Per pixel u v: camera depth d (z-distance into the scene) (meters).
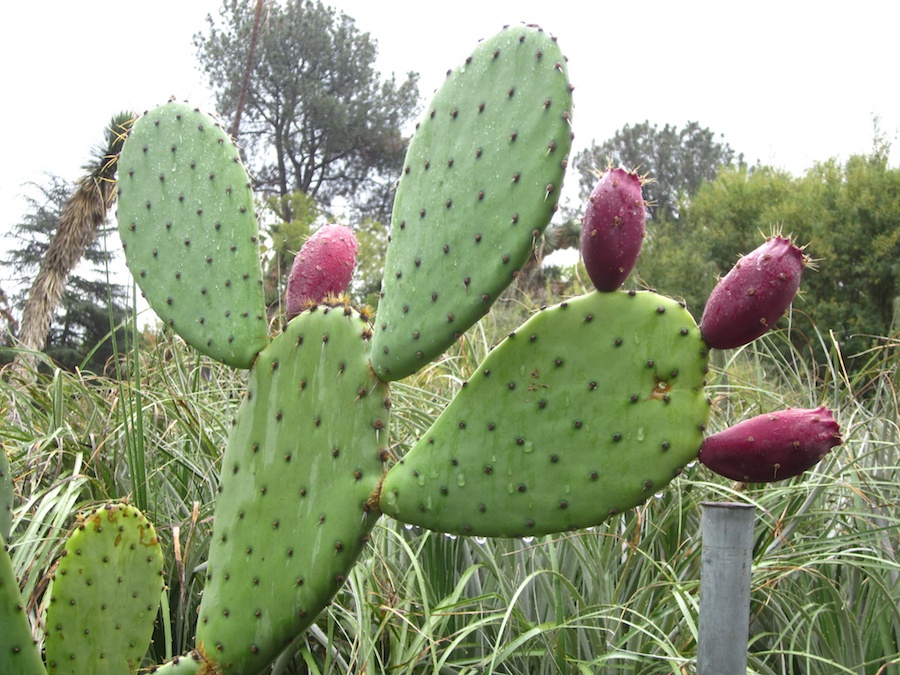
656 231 8.12
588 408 0.65
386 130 12.29
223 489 0.76
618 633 1.04
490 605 1.09
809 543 1.11
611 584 1.07
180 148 0.84
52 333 4.42
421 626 1.05
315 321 0.73
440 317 0.68
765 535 1.13
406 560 1.13
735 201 7.68
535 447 0.66
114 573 0.74
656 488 0.64
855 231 6.09
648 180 0.66
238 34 11.36
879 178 6.29
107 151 2.58
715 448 0.63
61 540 1.04
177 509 1.22
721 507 0.65
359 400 0.70
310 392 0.72
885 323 5.66
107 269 1.30
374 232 8.54
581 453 0.65
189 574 1.08
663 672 1.02
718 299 0.63
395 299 0.70
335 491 0.70
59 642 0.73
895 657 1.01
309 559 0.70
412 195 0.72
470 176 0.69
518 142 0.67
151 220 0.83
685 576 1.13
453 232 0.68
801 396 1.38
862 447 1.29
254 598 0.72
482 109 0.69
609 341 0.65
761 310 0.62
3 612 0.63
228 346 0.78
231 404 1.43
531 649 1.04
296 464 0.72
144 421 1.33
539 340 0.66
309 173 12.49
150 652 1.07
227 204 0.81
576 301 0.66
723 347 0.64
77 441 1.22
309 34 11.70
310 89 11.61
